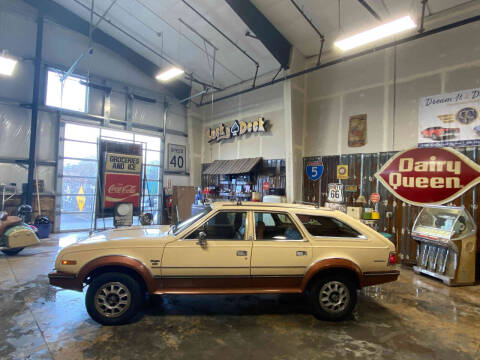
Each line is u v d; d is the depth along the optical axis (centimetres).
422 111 691
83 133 998
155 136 1186
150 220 930
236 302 425
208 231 371
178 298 436
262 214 386
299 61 919
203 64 1066
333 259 363
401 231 707
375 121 771
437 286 524
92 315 335
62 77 927
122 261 335
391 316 389
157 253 347
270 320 368
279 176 971
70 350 287
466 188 621
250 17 789
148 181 1171
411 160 700
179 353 288
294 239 373
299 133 916
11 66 711
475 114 618
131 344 301
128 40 1034
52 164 928
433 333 344
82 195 992
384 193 740
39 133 905
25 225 659
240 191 1077
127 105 1105
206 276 352
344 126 834
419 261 610
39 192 893
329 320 368
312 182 896
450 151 646
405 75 723
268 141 1018
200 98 1299
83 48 995
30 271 535
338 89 853
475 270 580
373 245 379
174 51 1032
